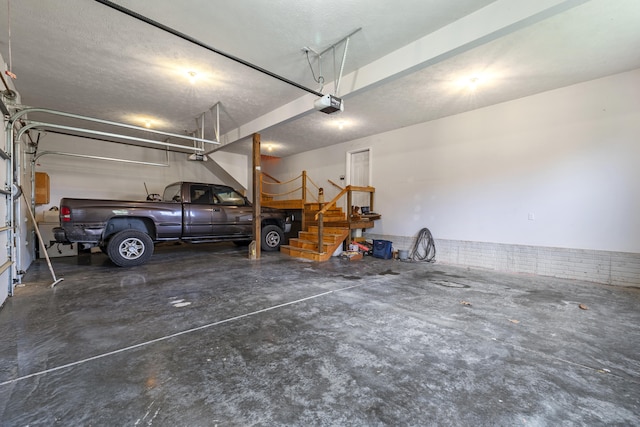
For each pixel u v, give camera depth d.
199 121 6.32
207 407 1.52
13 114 3.62
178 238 5.82
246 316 2.84
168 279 4.28
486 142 5.43
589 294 3.69
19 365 1.92
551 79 4.28
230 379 1.78
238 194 6.96
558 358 2.07
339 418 1.45
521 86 4.52
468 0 2.70
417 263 5.91
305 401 1.58
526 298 3.50
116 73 4.15
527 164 4.95
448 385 1.73
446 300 3.40
